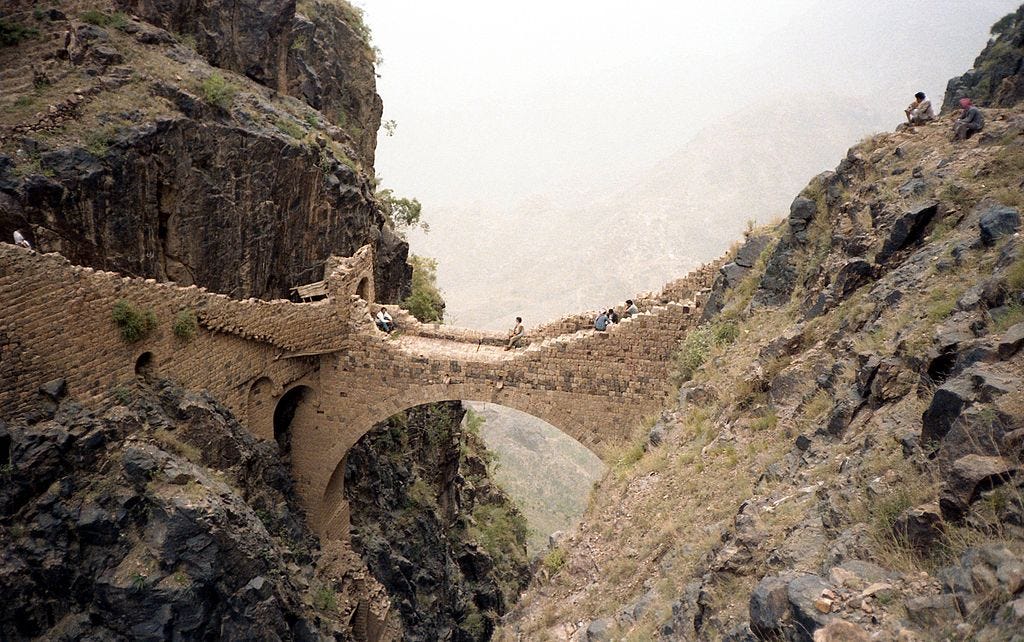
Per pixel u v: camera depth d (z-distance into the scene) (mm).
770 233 26875
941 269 14086
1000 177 16016
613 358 28109
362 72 44375
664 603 12773
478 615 47094
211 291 28594
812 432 13406
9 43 25297
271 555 21391
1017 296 10711
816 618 7898
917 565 8219
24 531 17594
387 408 30469
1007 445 8125
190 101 27016
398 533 39875
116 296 20828
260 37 33875
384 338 30094
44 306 18656
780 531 11000
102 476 19141
